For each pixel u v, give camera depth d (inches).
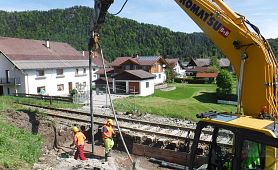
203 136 540.7
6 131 556.1
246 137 255.0
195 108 1465.3
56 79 1958.7
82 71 2197.3
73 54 2303.2
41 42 2197.3
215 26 323.6
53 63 1968.5
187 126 699.4
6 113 721.0
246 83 314.0
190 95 2070.6
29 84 1777.8
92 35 487.5
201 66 4028.1
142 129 656.4
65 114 850.8
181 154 531.8
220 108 1576.0
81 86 2146.9
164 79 2839.6
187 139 546.9
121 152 602.5
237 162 258.2
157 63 2623.0
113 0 432.5
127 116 849.5
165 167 523.2
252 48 307.6
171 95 2026.3
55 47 2252.7
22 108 860.6
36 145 549.0
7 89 1815.9
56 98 1280.8
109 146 541.3
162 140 577.6
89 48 520.4
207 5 327.6
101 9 443.2
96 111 956.6
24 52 1926.7
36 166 462.0
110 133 545.3
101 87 2048.5
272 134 241.9
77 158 538.6
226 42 320.5
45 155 537.6
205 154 463.8
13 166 425.4
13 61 1754.4
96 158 558.6
